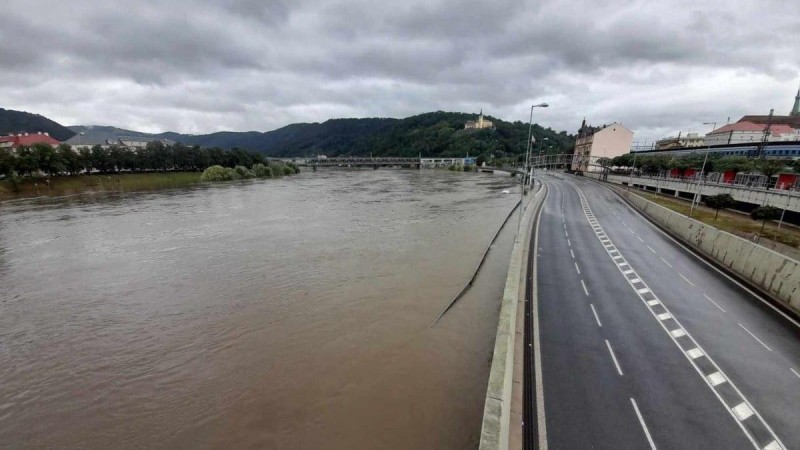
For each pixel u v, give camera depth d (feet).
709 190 170.09
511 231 146.51
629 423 42.63
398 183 365.61
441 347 64.69
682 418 43.55
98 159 335.47
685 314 69.82
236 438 45.57
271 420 48.34
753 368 53.11
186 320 74.08
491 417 33.78
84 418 48.96
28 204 215.10
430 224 159.22
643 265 99.45
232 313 76.79
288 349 64.23
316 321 73.72
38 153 274.16
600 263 101.14
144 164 372.79
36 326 71.82
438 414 49.06
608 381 50.08
